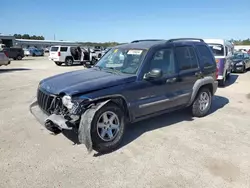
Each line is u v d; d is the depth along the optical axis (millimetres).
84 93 3840
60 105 3959
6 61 18438
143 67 4492
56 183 3209
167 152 4043
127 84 4254
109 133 4051
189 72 5344
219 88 10289
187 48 5477
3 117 5855
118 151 4090
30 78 13289
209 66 5930
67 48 22891
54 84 4332
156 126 5242
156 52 4762
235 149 4172
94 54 24547
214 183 3195
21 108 6695
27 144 4328
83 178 3318
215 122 5555
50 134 4770
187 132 4914
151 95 4621
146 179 3291
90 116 3764
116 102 4172
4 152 4023
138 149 4156
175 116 5945
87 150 3967
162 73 4500
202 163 3697
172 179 3287
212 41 11062
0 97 8156
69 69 19156
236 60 16469
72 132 4750
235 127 5238
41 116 4238
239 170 3504
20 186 3137
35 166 3607
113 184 3188
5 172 3445
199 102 5777
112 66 4984
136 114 4461
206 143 4402
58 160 3781
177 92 5133
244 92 9344
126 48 5121
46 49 62469
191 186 3135
